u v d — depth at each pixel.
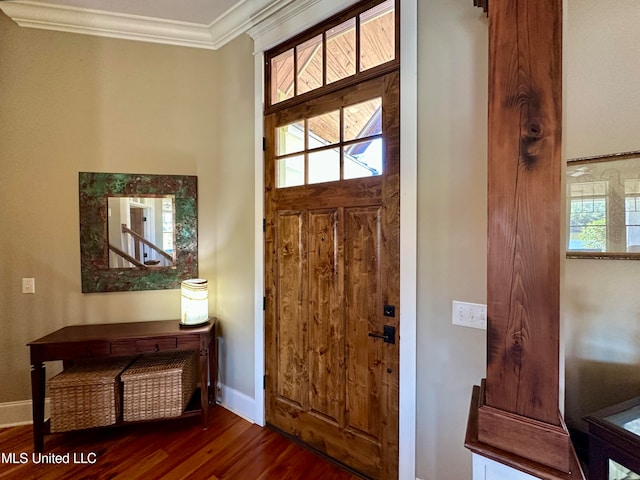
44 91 2.53
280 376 2.35
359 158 1.90
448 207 1.54
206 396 2.39
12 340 2.50
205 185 2.84
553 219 0.84
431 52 1.58
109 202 2.65
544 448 0.84
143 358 2.53
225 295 2.77
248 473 1.93
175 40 2.74
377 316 1.82
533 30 0.86
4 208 2.48
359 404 1.91
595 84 1.33
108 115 2.64
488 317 0.93
